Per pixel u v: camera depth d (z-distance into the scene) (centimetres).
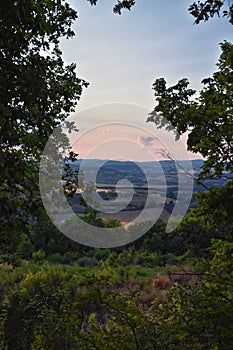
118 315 297
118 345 278
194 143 368
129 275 1098
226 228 403
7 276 1066
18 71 248
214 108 358
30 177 351
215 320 263
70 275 1026
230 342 253
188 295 311
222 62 394
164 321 295
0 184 310
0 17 239
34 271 1130
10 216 322
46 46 362
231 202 364
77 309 281
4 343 639
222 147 378
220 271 361
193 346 258
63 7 423
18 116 282
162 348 267
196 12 311
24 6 248
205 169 392
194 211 390
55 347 490
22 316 652
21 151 345
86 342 290
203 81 384
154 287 1030
